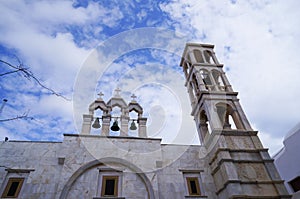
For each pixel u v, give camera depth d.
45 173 8.99
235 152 9.88
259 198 8.22
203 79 14.59
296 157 12.73
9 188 8.48
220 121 12.49
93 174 9.12
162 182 9.48
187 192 9.38
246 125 11.27
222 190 8.98
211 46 16.20
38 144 10.12
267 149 10.09
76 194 8.38
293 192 12.58
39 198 8.16
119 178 9.27
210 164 10.51
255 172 9.20
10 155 9.47
